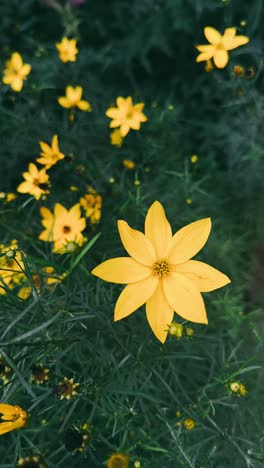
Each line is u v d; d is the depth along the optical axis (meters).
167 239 0.26
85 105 0.37
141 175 0.39
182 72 0.44
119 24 0.43
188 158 0.41
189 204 0.38
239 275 0.42
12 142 0.39
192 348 0.33
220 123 0.41
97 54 0.43
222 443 0.31
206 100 0.43
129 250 0.25
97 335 0.28
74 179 0.36
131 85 0.45
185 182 0.37
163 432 0.29
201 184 0.41
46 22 0.45
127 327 0.32
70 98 0.37
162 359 0.30
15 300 0.28
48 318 0.28
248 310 0.42
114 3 0.44
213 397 0.32
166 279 0.25
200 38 0.42
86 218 0.34
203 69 0.44
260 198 0.43
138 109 0.35
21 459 0.24
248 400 0.33
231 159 0.41
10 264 0.30
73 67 0.40
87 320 0.30
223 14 0.41
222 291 0.38
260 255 0.43
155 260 0.25
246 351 0.36
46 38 0.45
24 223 0.35
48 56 0.42
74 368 0.32
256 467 0.30
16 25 0.44
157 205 0.26
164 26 0.42
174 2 0.41
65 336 0.28
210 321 0.35
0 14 0.44
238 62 0.42
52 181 0.34
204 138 0.44
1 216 0.34
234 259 0.41
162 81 0.45
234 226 0.42
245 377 0.33
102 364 0.29
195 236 0.26
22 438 0.31
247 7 0.41
